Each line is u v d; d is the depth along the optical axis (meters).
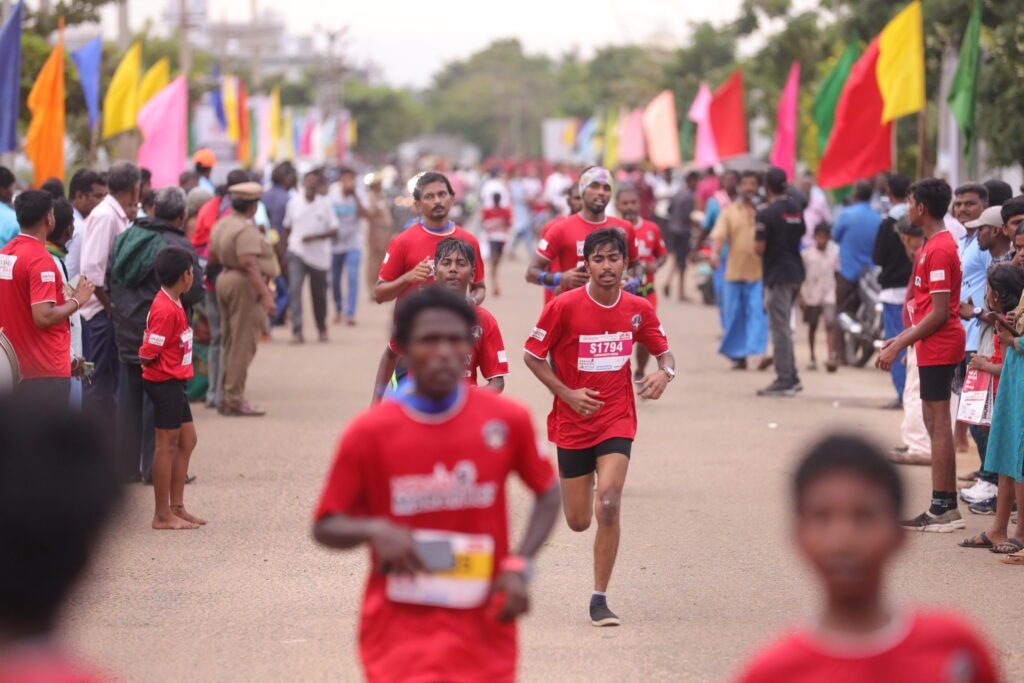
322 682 18.22
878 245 40.91
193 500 29.38
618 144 151.00
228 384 39.84
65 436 8.27
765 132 113.94
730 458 33.81
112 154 73.31
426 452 12.16
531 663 18.97
